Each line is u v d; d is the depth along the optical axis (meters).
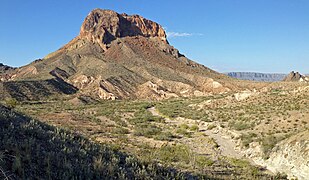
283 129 30.11
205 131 38.56
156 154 22.33
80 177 8.52
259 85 100.62
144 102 85.69
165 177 11.20
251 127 33.88
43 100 84.06
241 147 28.28
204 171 18.31
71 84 111.31
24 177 7.47
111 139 30.08
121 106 74.44
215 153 26.64
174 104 74.88
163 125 45.16
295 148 21.53
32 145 9.49
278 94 51.59
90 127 38.00
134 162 12.02
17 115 13.59
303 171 19.47
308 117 31.83
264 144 25.11
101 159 10.42
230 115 44.69
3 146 8.43
